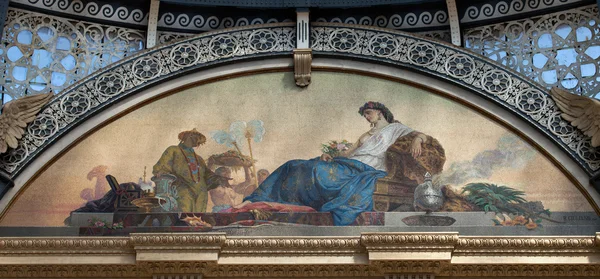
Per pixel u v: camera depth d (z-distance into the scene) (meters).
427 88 13.32
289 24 13.73
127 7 13.77
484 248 11.70
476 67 13.30
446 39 13.68
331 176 12.69
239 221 12.34
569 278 11.71
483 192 12.45
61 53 13.45
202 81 13.45
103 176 12.70
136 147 12.95
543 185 12.48
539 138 12.78
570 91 13.02
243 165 12.81
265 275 11.83
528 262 11.62
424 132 13.00
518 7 13.53
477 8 13.66
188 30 13.78
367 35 13.65
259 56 13.55
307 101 13.30
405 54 13.48
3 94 13.06
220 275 11.84
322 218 12.33
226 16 13.86
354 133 13.04
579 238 11.66
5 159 12.62
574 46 13.27
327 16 13.81
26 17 13.51
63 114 13.03
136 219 12.35
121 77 13.34
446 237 11.60
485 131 12.97
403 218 12.30
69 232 12.24
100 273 11.84
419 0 13.58
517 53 13.39
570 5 13.38
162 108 13.27
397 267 11.66
